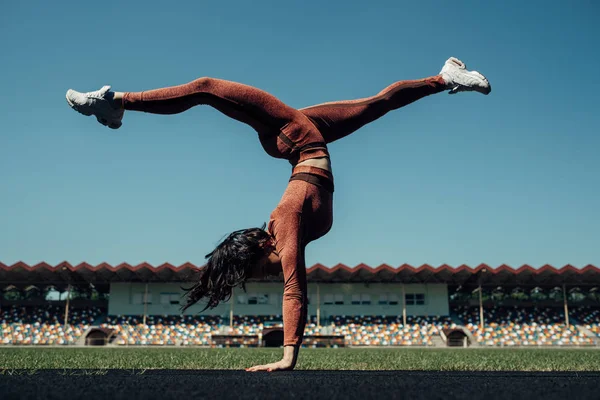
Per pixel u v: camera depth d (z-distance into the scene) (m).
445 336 36.59
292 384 2.86
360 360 11.14
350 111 4.55
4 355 12.70
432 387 2.70
